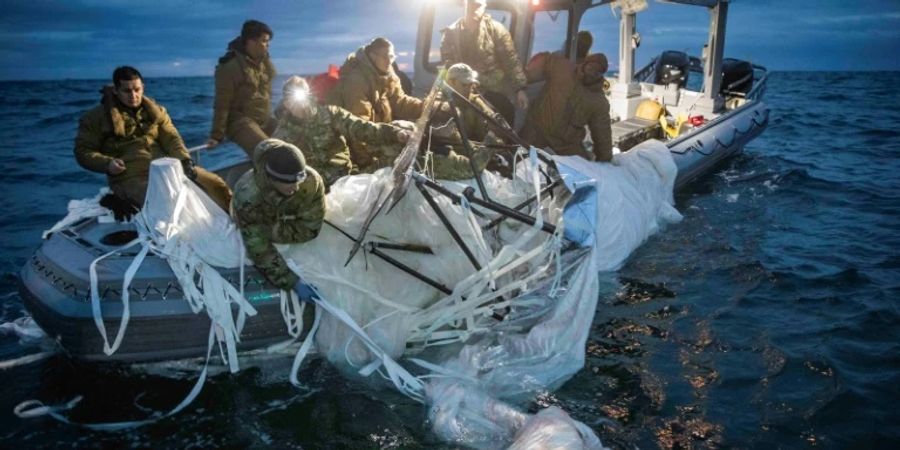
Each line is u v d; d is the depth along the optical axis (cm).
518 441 346
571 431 343
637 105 883
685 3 840
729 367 439
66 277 400
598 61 604
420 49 665
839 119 1680
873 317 508
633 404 399
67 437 370
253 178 389
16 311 519
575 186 452
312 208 398
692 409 393
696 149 812
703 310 522
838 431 373
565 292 448
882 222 744
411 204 441
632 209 611
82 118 452
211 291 404
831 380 422
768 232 702
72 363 436
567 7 676
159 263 405
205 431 375
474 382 407
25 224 762
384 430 375
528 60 661
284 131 445
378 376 425
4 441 365
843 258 632
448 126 489
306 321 432
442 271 444
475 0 574
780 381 423
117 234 448
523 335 445
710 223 724
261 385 416
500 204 450
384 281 441
